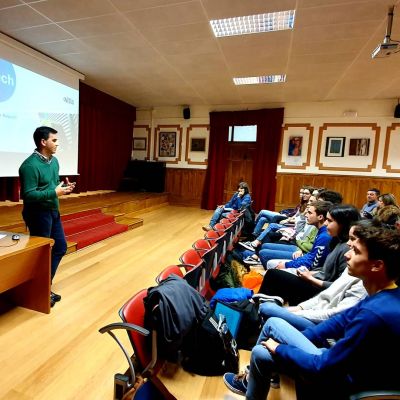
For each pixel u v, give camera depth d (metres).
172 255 3.71
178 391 1.48
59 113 5.00
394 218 2.35
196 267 1.84
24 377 1.53
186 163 7.90
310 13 3.13
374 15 3.12
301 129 6.90
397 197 6.33
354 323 0.94
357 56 4.19
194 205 7.92
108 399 1.42
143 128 8.21
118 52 4.37
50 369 1.60
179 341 1.32
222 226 3.34
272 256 2.85
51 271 2.34
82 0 3.03
